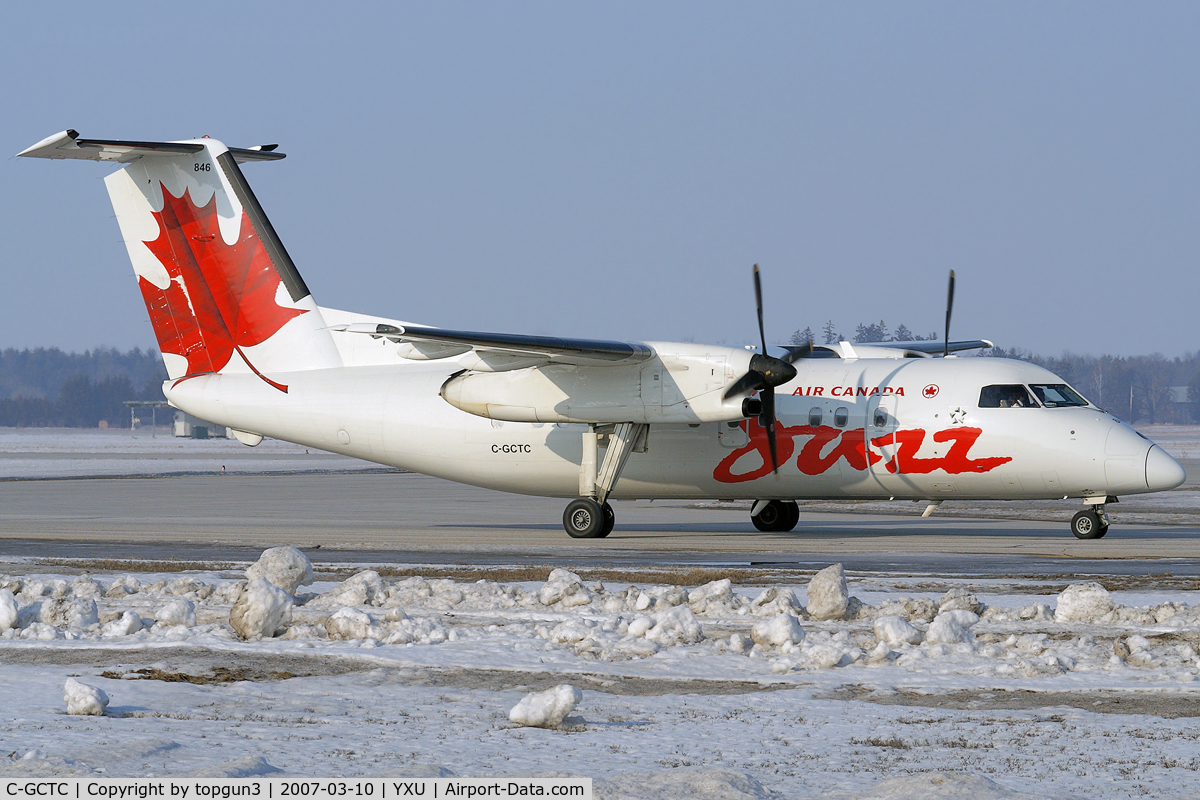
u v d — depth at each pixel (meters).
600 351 77.94
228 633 42.09
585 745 26.19
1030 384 81.69
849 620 45.16
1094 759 24.91
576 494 93.12
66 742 25.92
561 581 50.00
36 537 87.62
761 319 79.88
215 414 96.19
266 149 95.69
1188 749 25.83
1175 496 140.75
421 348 79.69
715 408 80.25
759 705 30.83
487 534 90.00
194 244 95.00
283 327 94.81
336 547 79.06
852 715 29.53
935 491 83.75
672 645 39.81
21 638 41.50
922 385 83.25
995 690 32.59
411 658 37.06
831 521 105.50
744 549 76.62
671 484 88.88
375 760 24.56
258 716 29.19
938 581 57.06
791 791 22.34
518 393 84.50
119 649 38.84
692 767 24.22
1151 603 48.31
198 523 102.88
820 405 84.75
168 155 92.56
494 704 30.94
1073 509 122.31
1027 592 52.94
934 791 21.05
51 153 89.25
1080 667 35.44
